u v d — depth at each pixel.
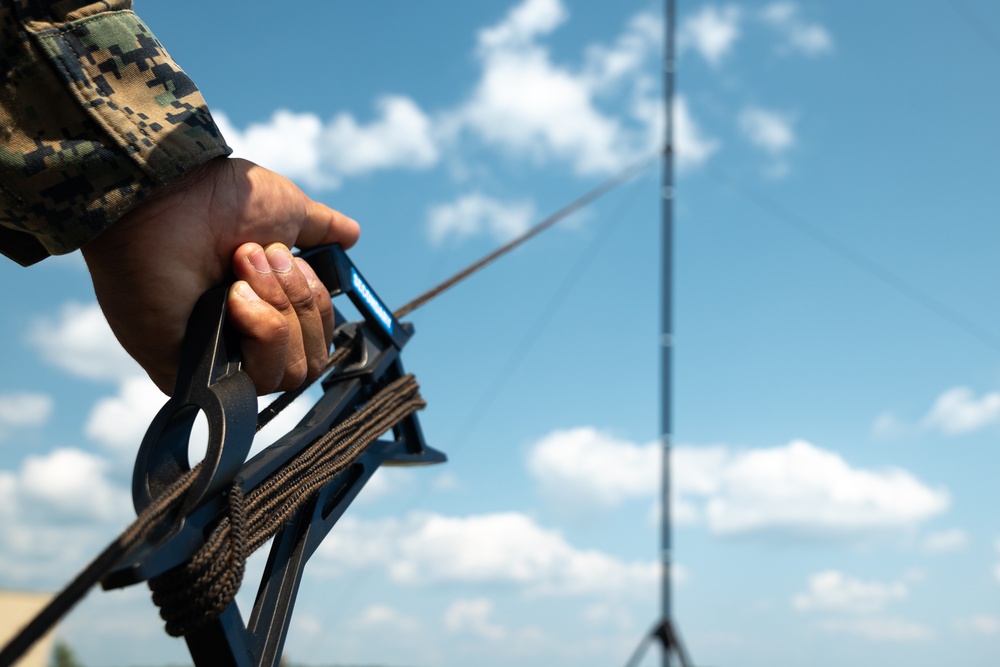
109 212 1.16
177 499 1.06
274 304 1.32
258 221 1.34
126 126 1.17
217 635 1.13
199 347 1.22
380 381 1.78
